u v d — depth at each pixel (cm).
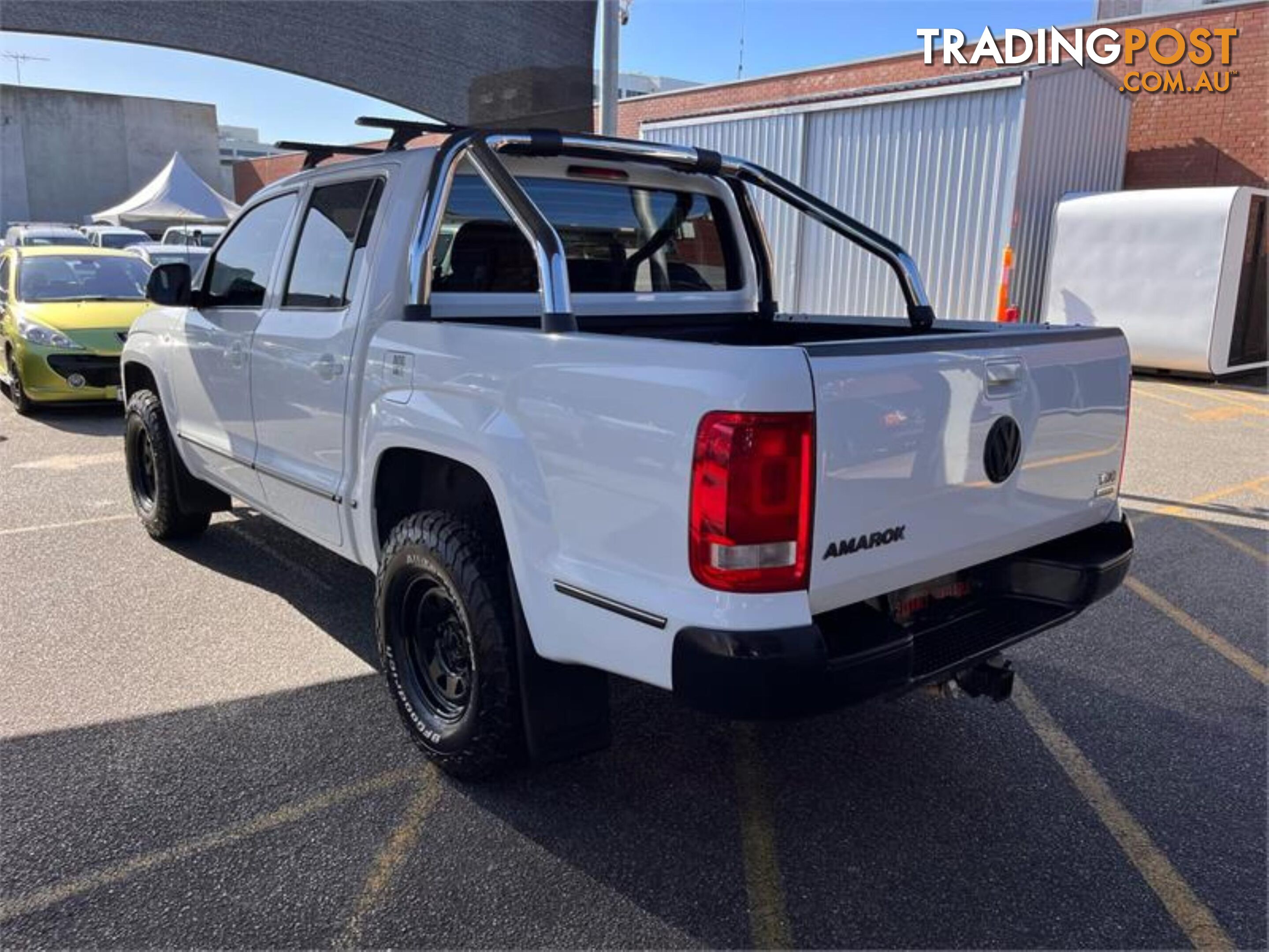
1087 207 1192
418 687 339
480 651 299
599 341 261
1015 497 298
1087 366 319
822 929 261
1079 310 1224
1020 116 1074
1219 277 1123
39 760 339
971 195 1122
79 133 3778
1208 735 369
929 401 261
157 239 2747
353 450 361
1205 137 1358
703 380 234
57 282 1045
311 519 402
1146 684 412
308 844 294
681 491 238
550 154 370
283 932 257
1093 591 319
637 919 264
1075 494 325
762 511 230
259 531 612
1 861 283
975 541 287
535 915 265
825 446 236
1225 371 1178
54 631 452
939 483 269
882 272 1203
